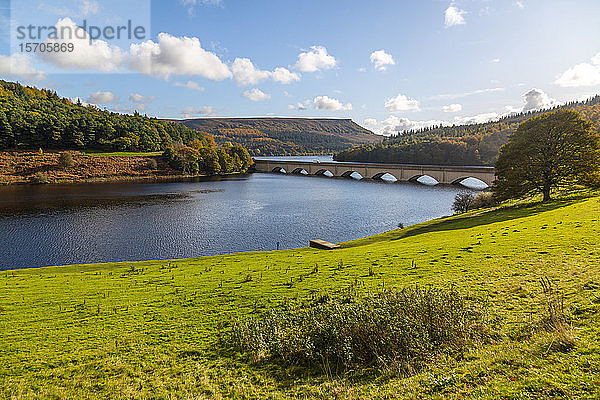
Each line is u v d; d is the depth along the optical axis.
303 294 17.84
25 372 11.34
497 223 38.62
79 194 100.81
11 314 18.09
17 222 60.88
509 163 51.66
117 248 46.22
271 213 72.75
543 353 7.92
